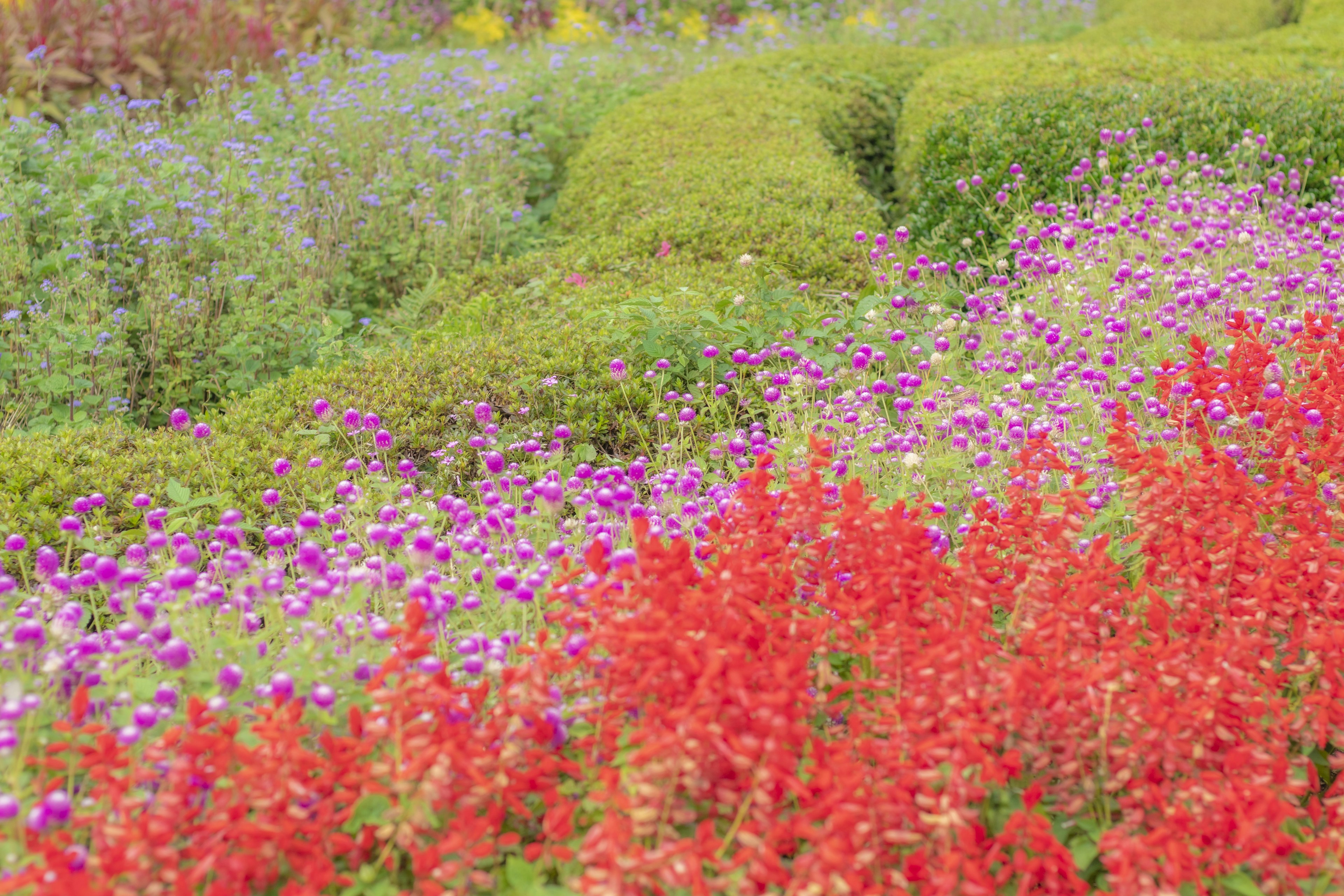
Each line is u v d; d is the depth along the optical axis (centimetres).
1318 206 592
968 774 233
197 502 354
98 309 553
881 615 260
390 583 286
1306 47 964
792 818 223
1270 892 221
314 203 712
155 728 247
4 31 862
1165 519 284
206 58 961
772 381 421
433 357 484
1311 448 329
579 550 326
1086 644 267
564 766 232
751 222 632
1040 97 780
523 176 828
